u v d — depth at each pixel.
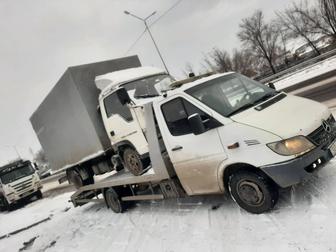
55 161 12.47
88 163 11.20
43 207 15.59
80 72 8.99
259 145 4.79
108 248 6.52
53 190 21.92
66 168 11.84
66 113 10.02
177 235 5.66
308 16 37.62
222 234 5.03
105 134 9.12
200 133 5.25
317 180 5.34
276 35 45.56
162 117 6.05
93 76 9.20
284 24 41.16
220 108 5.40
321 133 4.81
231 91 5.82
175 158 5.95
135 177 7.40
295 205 4.91
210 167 5.47
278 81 24.84
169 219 6.55
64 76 9.13
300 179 4.57
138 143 7.66
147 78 8.41
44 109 11.39
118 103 7.99
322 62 23.31
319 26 36.69
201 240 5.13
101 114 8.79
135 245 6.06
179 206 7.04
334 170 5.46
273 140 4.67
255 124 4.91
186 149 5.72
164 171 6.36
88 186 9.96
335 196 4.69
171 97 5.91
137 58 10.53
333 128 5.10
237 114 5.24
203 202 6.62
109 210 9.59
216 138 5.26
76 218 10.36
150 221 6.95
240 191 5.23
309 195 5.00
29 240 9.96
